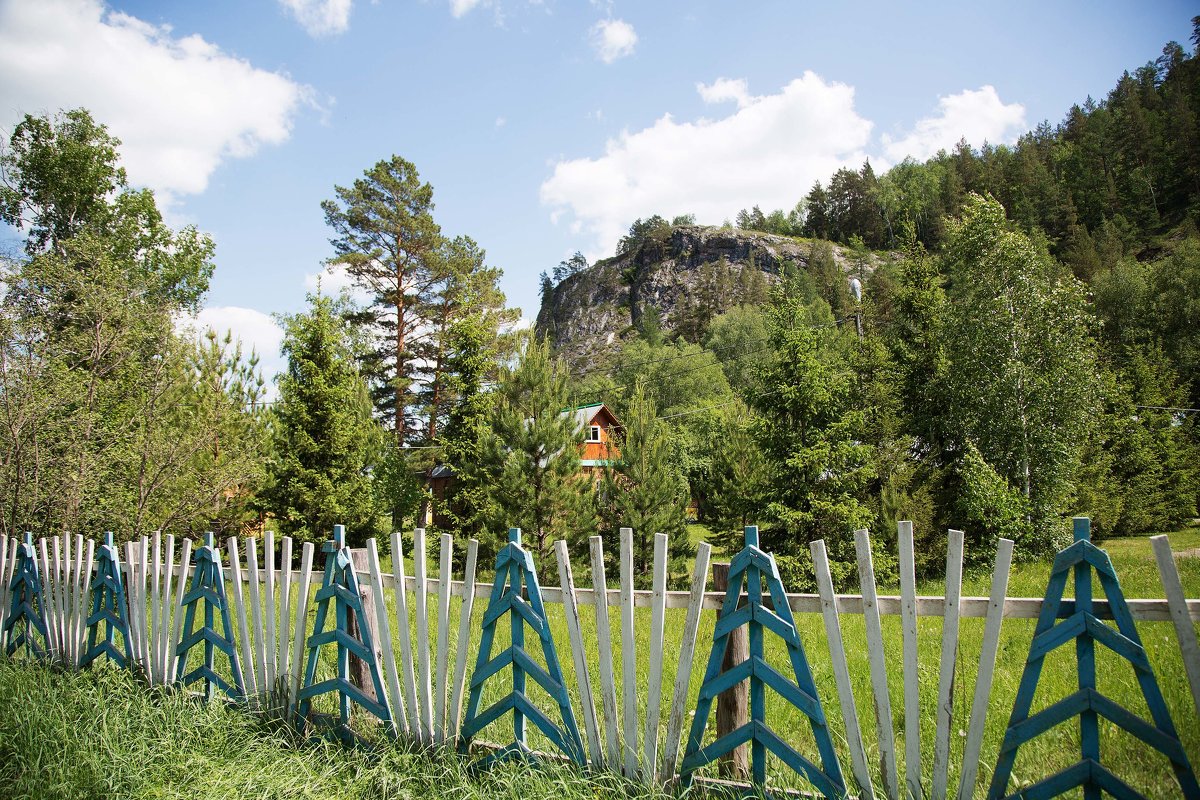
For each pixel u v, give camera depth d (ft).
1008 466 56.90
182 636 17.24
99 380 33.60
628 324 470.80
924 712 14.28
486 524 48.75
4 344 28.50
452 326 57.67
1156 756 11.60
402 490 62.28
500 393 51.60
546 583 45.47
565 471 47.80
